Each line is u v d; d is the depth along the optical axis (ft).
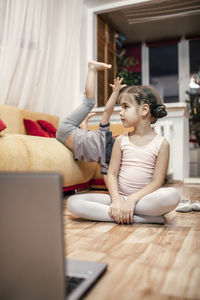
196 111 15.55
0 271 1.44
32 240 1.40
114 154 4.15
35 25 8.12
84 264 2.11
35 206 1.39
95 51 12.97
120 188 4.06
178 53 19.21
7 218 1.43
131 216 3.60
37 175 1.39
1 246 1.44
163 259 2.34
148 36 18.78
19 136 4.73
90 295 1.70
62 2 9.40
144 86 4.03
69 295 1.59
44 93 8.82
